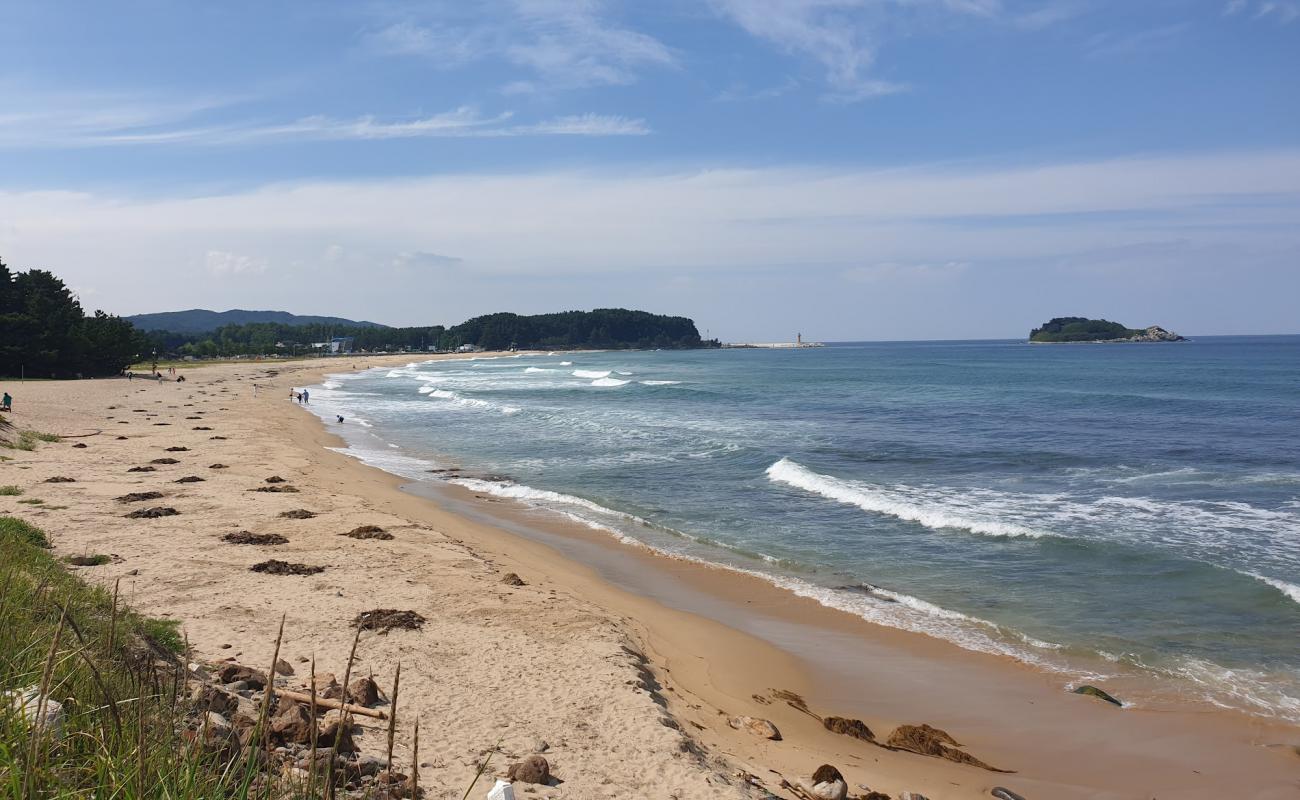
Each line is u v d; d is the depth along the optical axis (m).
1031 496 23.56
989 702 10.50
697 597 14.73
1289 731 9.69
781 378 89.19
